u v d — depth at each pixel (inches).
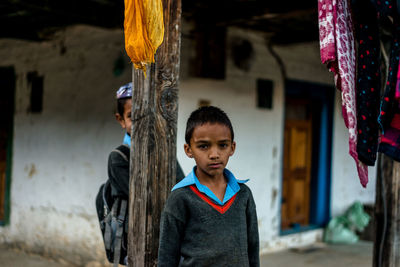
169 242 66.4
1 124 237.1
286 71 222.8
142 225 78.0
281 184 223.8
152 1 69.9
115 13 162.7
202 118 65.4
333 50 67.7
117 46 179.3
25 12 161.6
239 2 156.8
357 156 68.0
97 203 89.7
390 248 103.6
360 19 67.6
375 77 67.7
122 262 87.5
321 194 248.8
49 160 207.2
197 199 66.1
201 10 168.9
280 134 221.9
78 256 192.1
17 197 222.1
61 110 202.7
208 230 65.4
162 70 78.6
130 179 80.2
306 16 168.9
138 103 79.1
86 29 190.9
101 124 185.3
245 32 202.4
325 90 246.2
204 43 181.5
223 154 65.4
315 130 247.8
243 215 68.4
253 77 207.5
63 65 201.5
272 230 219.9
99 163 185.6
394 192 103.0
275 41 210.5
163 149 79.0
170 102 79.7
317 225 246.8
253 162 209.3
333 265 199.8
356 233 256.1
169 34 79.4
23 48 219.8
